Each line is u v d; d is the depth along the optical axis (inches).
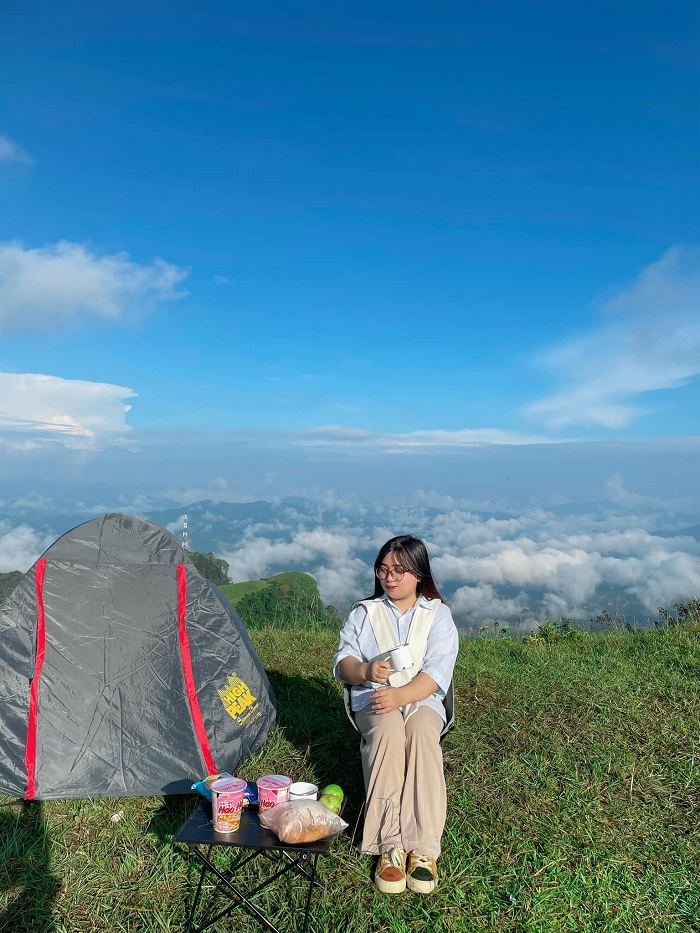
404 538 146.3
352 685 143.3
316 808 106.0
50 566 162.6
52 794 146.3
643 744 177.9
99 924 110.7
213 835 104.8
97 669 157.0
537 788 155.1
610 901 116.6
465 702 207.9
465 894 117.5
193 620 167.6
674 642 278.7
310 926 108.0
